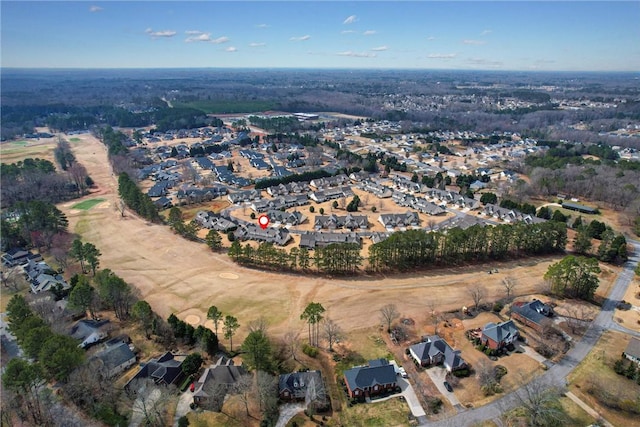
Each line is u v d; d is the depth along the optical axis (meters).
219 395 76.38
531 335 95.50
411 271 127.94
